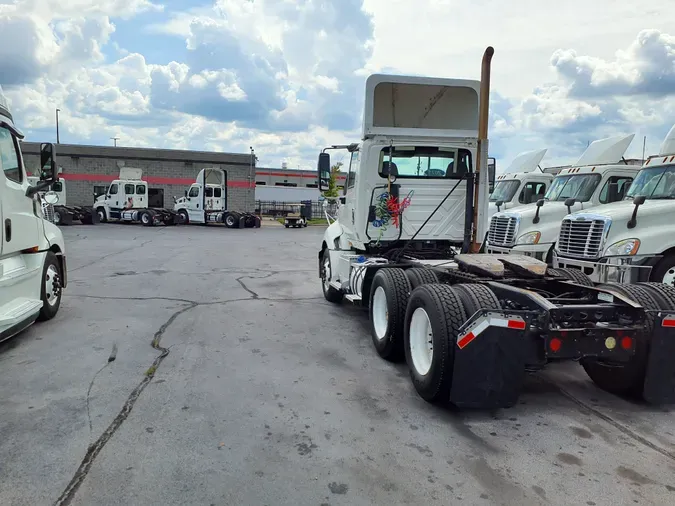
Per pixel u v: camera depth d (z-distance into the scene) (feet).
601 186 35.88
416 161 23.85
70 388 15.02
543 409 14.39
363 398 14.87
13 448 11.41
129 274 37.55
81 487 9.93
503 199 46.68
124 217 104.47
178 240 69.56
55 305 23.77
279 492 9.93
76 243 61.98
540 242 34.99
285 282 35.60
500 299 14.64
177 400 14.29
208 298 29.09
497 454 11.67
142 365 17.16
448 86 23.71
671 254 25.52
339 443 12.01
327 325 23.49
